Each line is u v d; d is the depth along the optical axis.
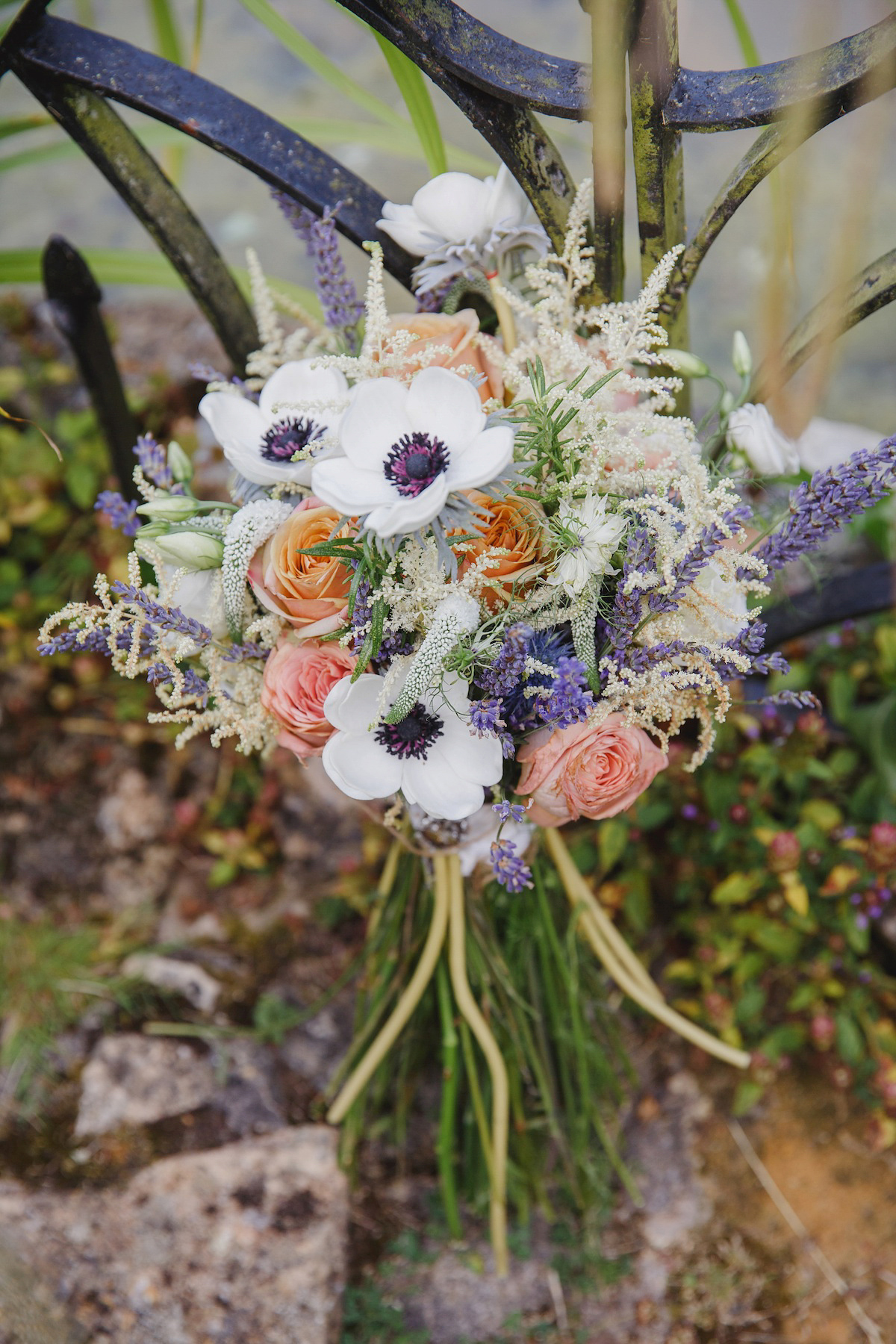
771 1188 1.00
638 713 0.72
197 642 0.71
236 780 1.16
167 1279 0.90
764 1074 1.03
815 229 1.58
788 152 0.67
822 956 1.03
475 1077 0.89
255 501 0.71
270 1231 0.91
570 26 2.14
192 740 1.18
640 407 0.72
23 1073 0.99
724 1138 1.02
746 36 0.79
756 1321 0.95
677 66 0.70
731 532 0.67
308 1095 0.99
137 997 1.04
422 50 0.71
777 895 1.04
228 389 0.77
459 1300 0.95
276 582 0.69
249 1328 0.88
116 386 0.97
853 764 1.07
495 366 0.73
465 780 0.71
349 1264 0.96
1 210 2.02
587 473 0.69
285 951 1.08
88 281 0.89
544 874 0.86
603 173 0.72
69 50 0.78
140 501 1.02
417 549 0.66
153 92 0.77
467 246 0.75
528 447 0.67
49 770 1.19
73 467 1.21
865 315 0.73
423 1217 0.98
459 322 0.73
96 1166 0.94
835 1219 0.98
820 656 1.12
